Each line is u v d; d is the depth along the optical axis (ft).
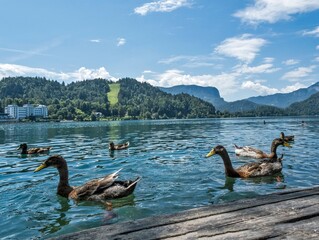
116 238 13.60
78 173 57.77
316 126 264.11
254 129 224.74
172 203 36.01
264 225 14.64
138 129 255.70
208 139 134.41
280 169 54.24
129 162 69.00
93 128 305.94
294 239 13.23
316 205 17.20
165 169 58.03
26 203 38.22
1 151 105.40
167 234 13.88
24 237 26.96
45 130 281.54
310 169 56.18
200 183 46.11
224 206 17.39
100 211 34.47
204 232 13.99
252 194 39.60
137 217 31.78
